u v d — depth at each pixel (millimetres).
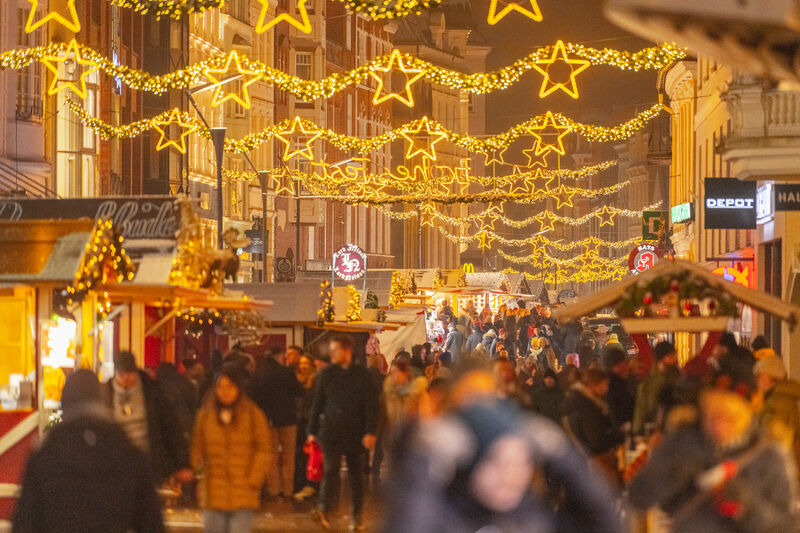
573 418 20688
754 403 18750
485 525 8016
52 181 58750
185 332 38594
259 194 106812
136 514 11891
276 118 116062
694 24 10797
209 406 19062
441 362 47469
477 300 112062
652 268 24031
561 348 71188
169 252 30234
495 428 8086
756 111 29859
